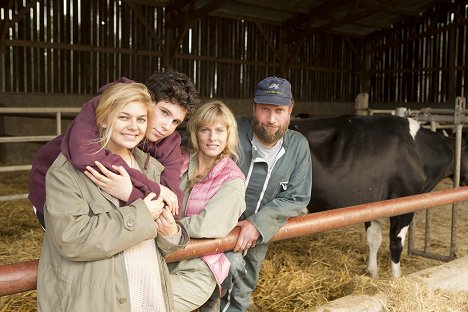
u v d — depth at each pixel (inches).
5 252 157.2
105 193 51.3
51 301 50.0
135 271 52.0
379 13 527.5
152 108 52.7
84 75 399.5
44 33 378.9
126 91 49.9
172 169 59.7
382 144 133.3
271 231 72.4
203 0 433.4
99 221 48.8
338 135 131.4
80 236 47.9
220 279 66.4
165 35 435.5
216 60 468.1
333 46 565.0
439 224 208.2
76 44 392.2
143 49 425.4
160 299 53.2
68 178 49.8
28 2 368.2
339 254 159.0
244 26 486.9
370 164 131.0
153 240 55.3
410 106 563.5
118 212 49.6
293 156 83.5
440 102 539.5
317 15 489.4
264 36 499.5
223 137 67.1
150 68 431.8
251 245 71.7
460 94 524.1
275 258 148.0
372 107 594.9
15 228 184.5
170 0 428.8
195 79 460.1
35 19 374.3
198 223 63.3
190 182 68.1
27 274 51.9
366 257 157.8
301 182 83.7
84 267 49.4
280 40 514.0
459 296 101.6
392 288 93.0
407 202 91.5
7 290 51.1
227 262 67.6
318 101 557.0
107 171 50.1
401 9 523.2
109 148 53.4
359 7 504.7
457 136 144.1
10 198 161.2
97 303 49.1
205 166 69.0
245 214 85.3
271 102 76.9
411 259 159.2
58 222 48.2
